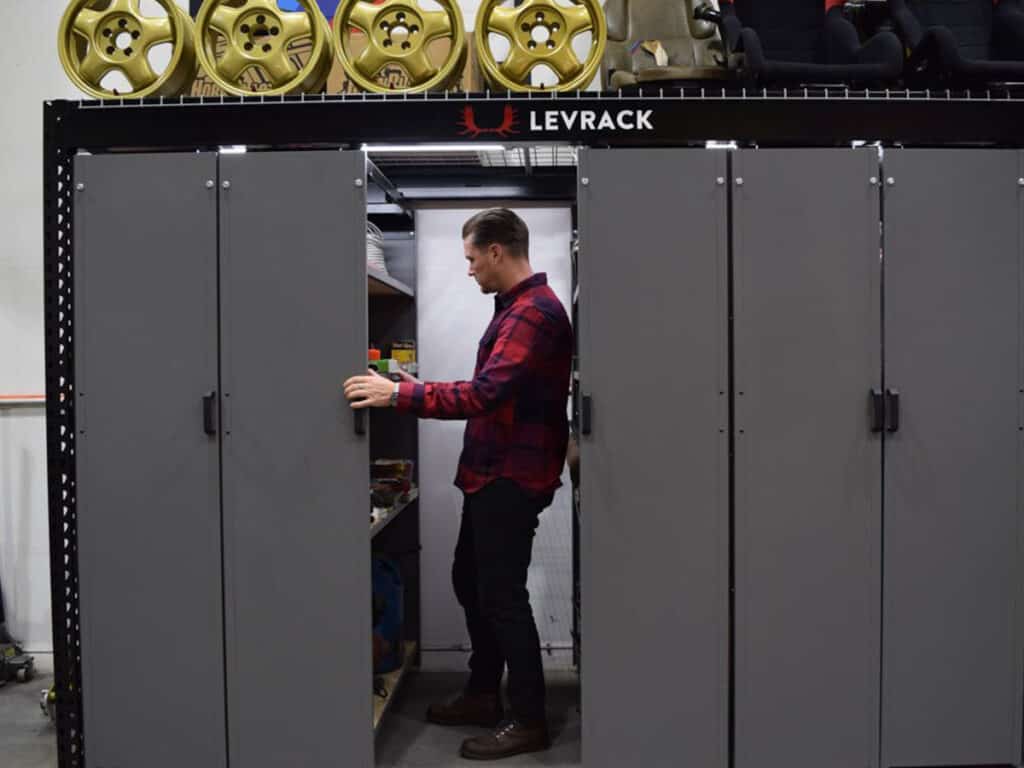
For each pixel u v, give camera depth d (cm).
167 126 203
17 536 303
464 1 291
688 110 203
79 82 209
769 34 240
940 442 205
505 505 214
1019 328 206
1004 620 208
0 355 305
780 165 203
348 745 204
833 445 204
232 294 201
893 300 204
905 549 206
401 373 220
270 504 203
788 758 206
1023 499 207
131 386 203
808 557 205
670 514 204
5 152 303
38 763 228
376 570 270
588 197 202
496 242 221
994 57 235
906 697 207
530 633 220
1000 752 209
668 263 203
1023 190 205
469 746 223
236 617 204
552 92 204
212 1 206
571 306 297
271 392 202
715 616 205
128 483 204
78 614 207
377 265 241
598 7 208
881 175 204
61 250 204
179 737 205
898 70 211
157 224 202
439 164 276
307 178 200
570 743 232
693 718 206
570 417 288
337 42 209
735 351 203
